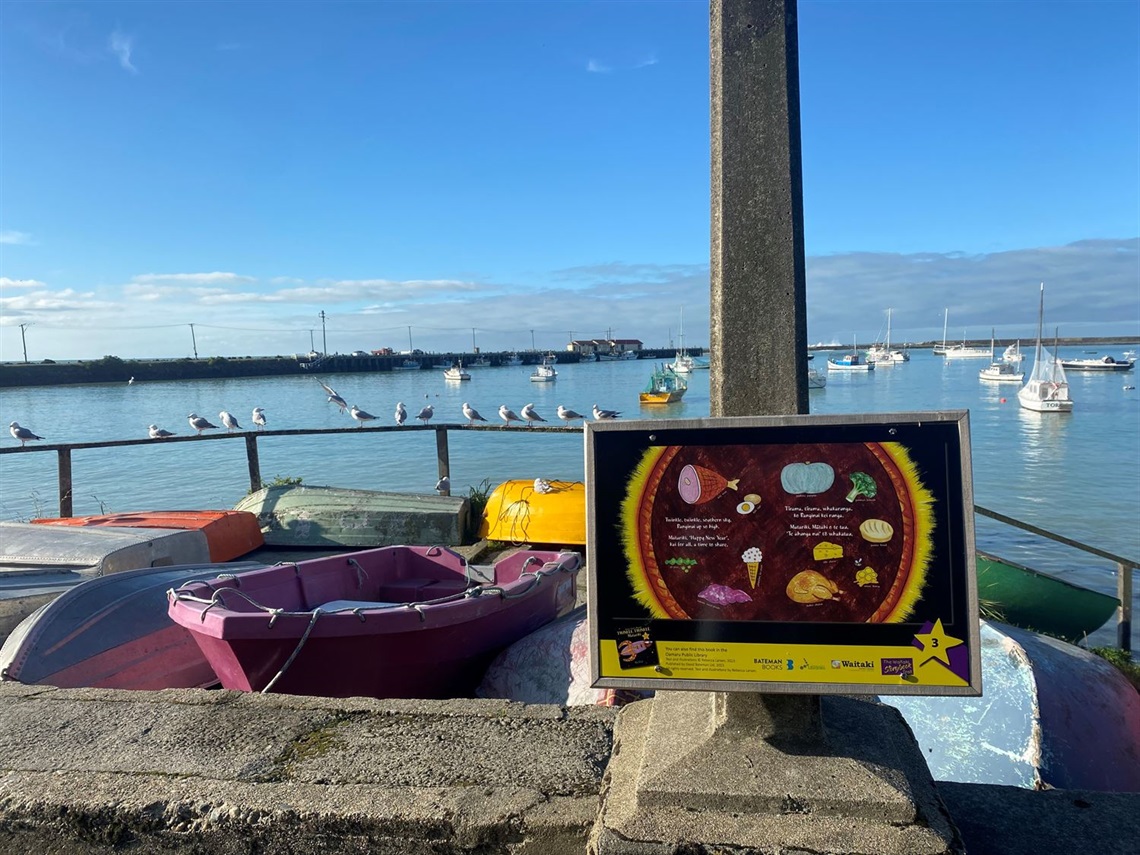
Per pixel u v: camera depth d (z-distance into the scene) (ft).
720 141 7.98
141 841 8.69
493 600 16.39
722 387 8.13
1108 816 8.41
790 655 7.57
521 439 101.30
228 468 83.15
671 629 7.75
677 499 7.71
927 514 7.37
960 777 13.09
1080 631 26.14
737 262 8.00
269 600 17.24
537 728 10.19
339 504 31.55
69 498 35.19
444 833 8.22
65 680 15.35
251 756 9.68
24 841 8.92
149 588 18.11
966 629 7.33
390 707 10.91
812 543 7.54
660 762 7.94
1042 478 77.46
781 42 7.77
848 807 7.27
